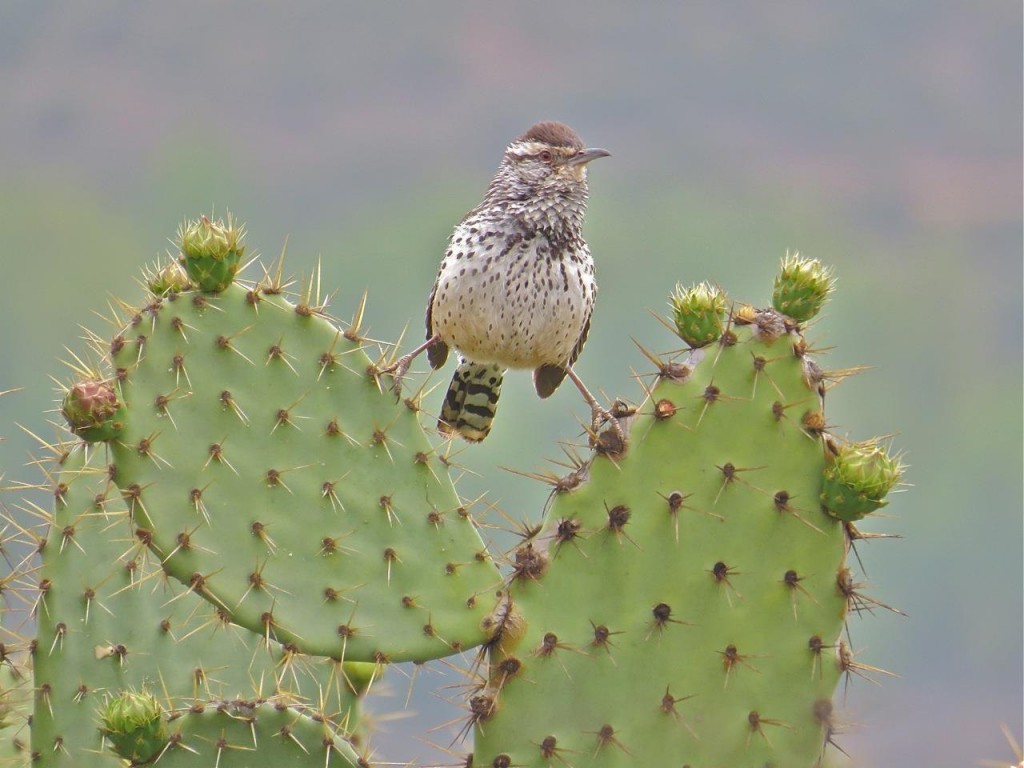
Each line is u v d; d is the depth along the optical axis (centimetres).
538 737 713
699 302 738
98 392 717
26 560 816
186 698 789
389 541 745
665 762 711
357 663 842
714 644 716
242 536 733
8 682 853
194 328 742
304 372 754
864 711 982
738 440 725
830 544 720
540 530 732
